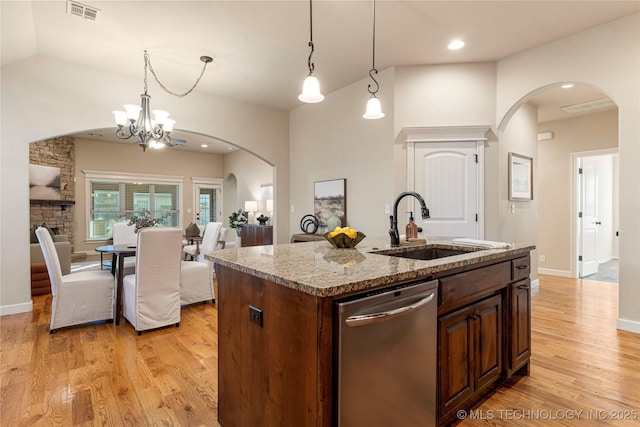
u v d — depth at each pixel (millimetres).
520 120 4449
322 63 3895
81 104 3893
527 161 4582
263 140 5375
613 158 7156
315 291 1124
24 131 3590
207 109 4809
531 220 4672
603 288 4688
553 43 3402
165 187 9055
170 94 4504
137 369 2352
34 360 2479
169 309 3166
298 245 2420
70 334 3010
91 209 7898
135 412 1864
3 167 3502
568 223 5457
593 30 3145
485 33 3244
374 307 1262
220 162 9938
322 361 1153
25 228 3629
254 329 1495
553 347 2705
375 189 4230
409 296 1398
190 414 1854
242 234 7641
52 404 1923
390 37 3318
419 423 1472
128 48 3512
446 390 1638
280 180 5574
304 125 5352
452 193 3953
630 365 2391
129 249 3566
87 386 2123
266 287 1416
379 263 1602
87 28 3117
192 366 2402
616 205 7277
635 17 2916
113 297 3340
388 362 1326
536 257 4715
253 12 2879
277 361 1351
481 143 3896
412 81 3982
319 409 1148
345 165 4637
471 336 1806
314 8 2824
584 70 3201
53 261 3020
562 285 4875
